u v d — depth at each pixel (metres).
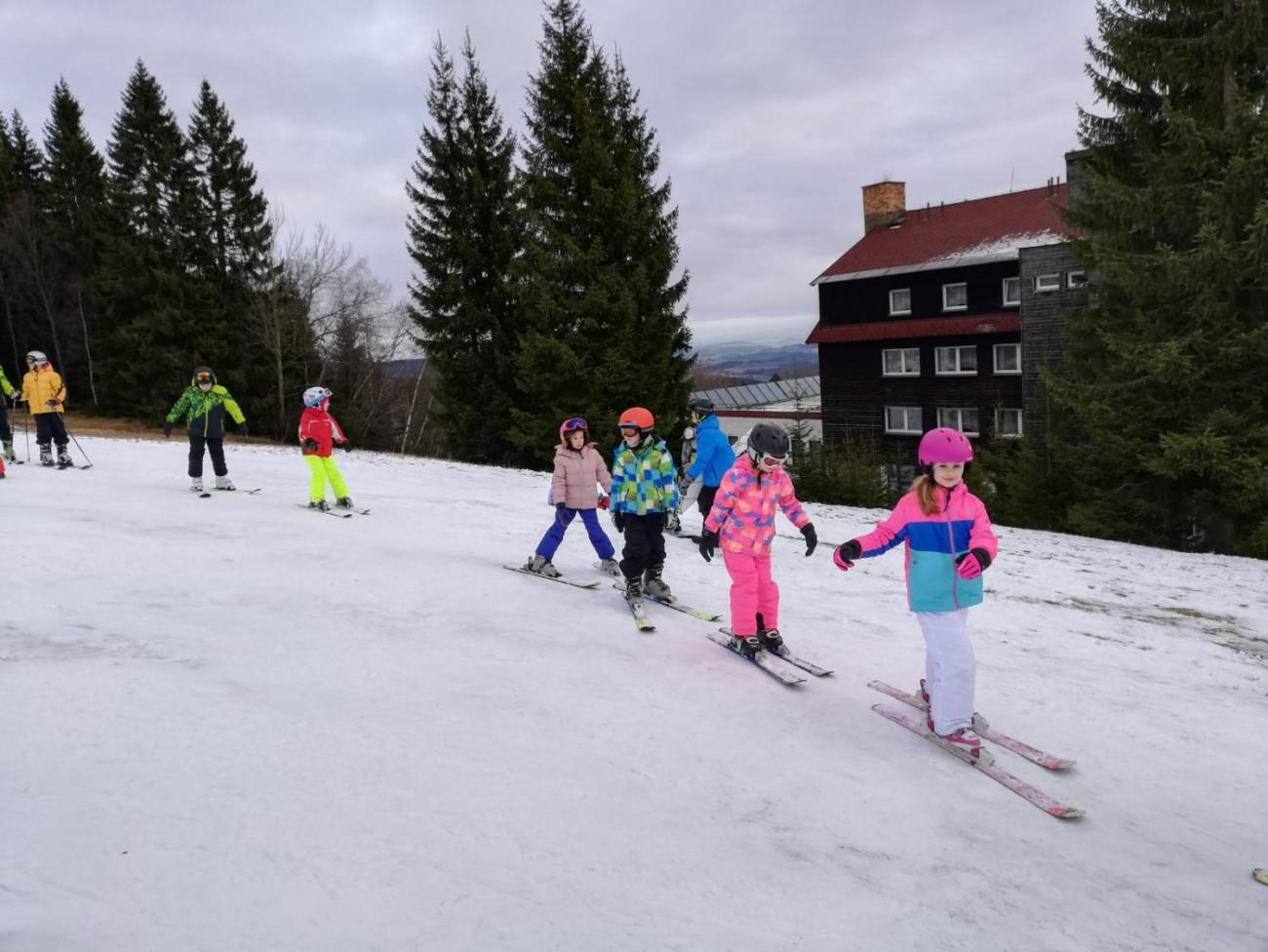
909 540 4.43
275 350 40.25
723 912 2.77
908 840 3.48
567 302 25.66
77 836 2.74
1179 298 15.88
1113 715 5.36
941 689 4.41
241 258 43.19
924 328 33.47
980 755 4.31
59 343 46.41
